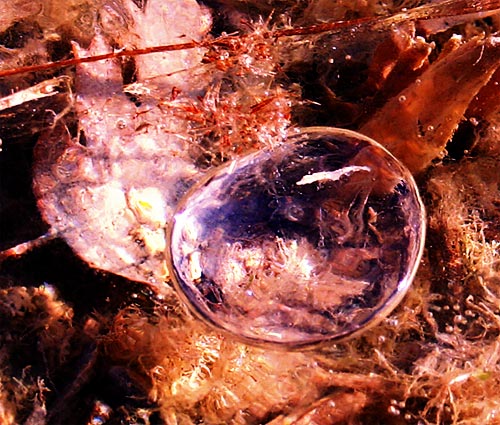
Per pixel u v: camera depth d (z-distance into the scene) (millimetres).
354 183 103
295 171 104
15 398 103
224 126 110
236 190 103
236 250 102
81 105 110
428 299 109
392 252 100
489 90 110
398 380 105
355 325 98
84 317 106
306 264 102
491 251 111
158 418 104
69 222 106
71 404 103
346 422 105
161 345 104
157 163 109
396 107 107
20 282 106
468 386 104
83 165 108
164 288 105
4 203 108
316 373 105
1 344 105
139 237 106
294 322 99
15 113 111
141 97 112
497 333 108
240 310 99
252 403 105
